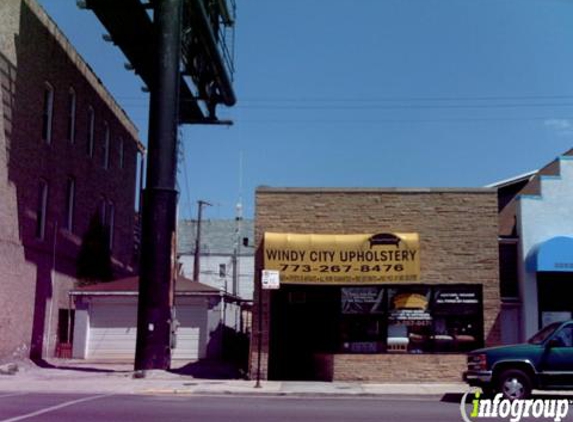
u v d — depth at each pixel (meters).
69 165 30.52
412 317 20.44
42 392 17.14
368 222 20.77
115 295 29.05
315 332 22.94
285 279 20.06
